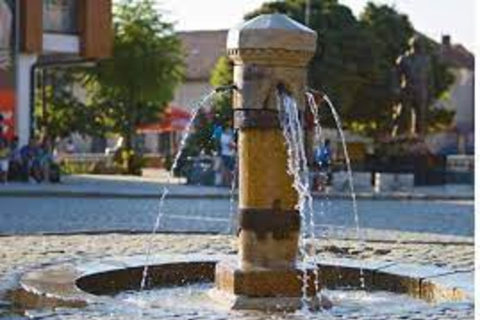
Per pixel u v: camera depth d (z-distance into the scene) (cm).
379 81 5525
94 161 5069
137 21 5703
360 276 1101
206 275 1130
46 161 3653
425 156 4134
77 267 1068
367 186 3812
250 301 869
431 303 889
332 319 782
